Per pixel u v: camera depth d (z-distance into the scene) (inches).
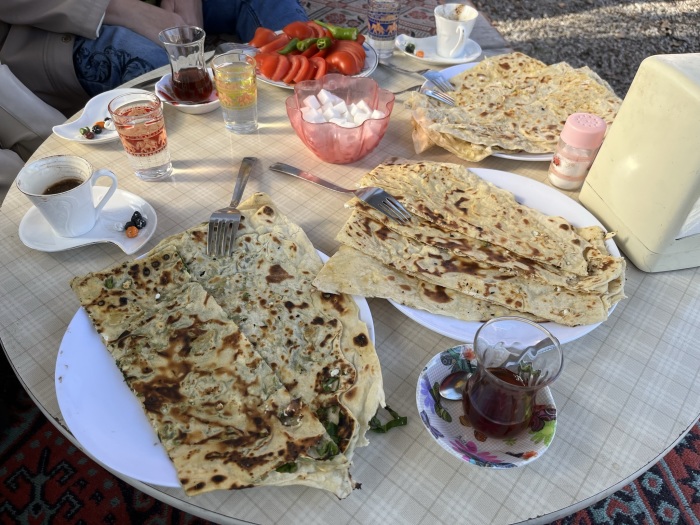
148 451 33.5
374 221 49.7
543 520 32.7
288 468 32.5
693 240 46.4
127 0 109.1
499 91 70.0
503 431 33.4
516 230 49.1
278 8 120.7
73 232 49.3
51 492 71.1
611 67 166.2
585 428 37.2
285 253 46.6
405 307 42.6
